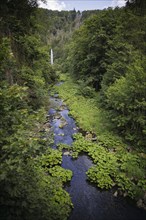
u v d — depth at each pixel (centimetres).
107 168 890
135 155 980
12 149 371
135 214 681
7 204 421
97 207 703
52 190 688
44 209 505
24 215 443
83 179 848
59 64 5391
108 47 1869
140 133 1075
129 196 750
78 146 1080
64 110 1730
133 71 1112
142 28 1541
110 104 1277
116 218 661
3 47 443
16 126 417
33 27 1338
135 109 1114
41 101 1498
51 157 941
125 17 1780
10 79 980
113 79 1508
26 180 470
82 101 1883
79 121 1434
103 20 1936
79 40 2442
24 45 1233
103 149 1048
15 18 1073
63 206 646
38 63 1543
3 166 350
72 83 2766
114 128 1259
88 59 2053
